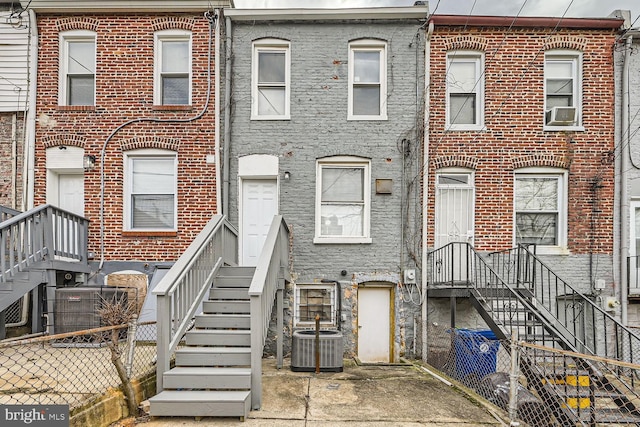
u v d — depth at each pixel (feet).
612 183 30.12
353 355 29.45
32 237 24.09
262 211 30.86
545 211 30.58
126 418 15.88
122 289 25.48
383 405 18.33
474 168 30.32
